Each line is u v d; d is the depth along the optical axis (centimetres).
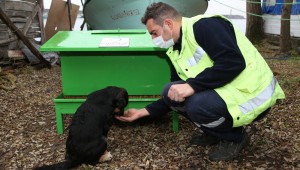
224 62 236
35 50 634
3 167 271
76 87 335
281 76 555
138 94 337
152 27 262
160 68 330
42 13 760
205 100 247
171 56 271
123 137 321
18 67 654
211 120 252
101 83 334
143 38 347
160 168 261
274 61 732
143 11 573
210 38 240
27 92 500
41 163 275
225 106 246
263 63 261
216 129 260
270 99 248
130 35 367
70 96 338
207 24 243
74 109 327
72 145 255
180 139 313
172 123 349
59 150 297
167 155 282
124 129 339
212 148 293
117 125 349
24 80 573
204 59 250
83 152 253
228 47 236
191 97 253
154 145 302
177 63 265
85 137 255
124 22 597
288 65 670
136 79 333
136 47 304
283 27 846
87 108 267
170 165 266
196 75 253
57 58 705
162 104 296
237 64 236
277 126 333
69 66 329
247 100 246
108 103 273
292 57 784
